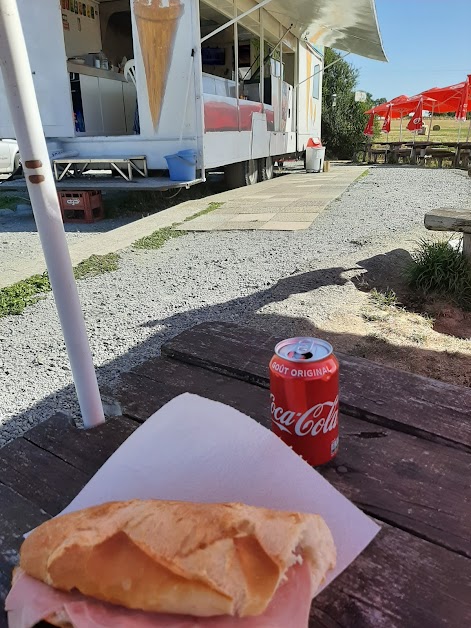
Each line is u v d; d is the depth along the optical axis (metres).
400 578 0.85
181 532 0.70
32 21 7.59
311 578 0.71
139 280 4.94
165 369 1.63
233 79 11.08
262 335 1.81
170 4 6.97
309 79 15.46
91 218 7.96
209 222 7.43
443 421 1.28
